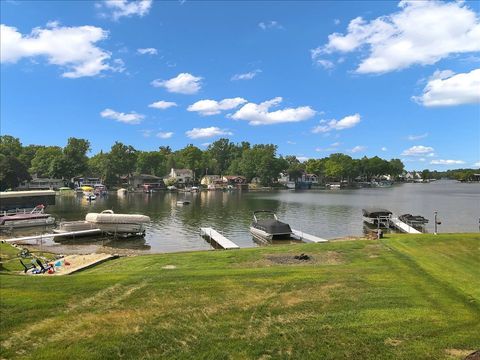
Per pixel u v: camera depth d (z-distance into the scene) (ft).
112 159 460.96
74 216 181.16
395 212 198.08
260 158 554.87
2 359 24.77
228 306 35.12
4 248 82.48
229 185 515.09
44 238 117.08
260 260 60.13
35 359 24.88
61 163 420.77
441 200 287.69
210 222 160.15
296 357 25.64
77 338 28.04
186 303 35.70
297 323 31.32
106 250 99.50
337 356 25.77
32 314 32.07
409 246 66.18
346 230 138.41
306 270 49.03
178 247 106.63
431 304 35.83
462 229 139.03
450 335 28.96
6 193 166.40
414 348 26.86
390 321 31.65
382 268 50.55
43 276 44.09
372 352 26.30
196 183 547.08
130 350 26.43
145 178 483.51
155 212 202.18
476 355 25.21
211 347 26.99
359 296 38.22
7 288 38.40
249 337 28.63
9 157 332.80
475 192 418.92
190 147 566.36
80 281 41.78
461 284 42.34
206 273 46.68
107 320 31.40
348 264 54.39
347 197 336.90
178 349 26.66
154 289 39.58
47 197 179.11
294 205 246.88
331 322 31.53
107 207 234.17
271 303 36.04
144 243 112.88
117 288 39.52
